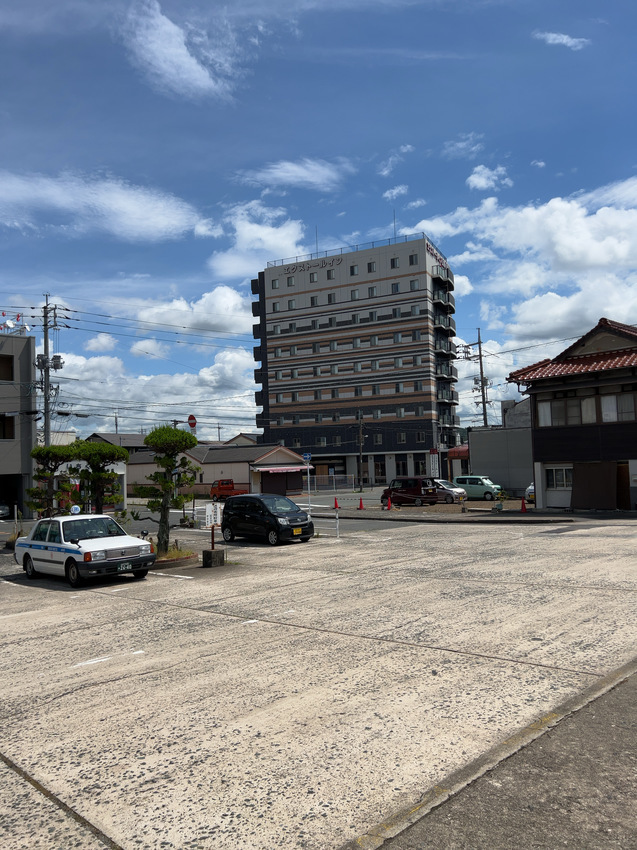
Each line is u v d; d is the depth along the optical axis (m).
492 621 8.53
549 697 5.57
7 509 36.81
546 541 18.03
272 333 89.38
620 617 8.38
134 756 4.80
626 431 28.38
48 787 4.39
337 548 18.67
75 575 13.72
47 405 34.16
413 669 6.57
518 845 3.44
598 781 4.08
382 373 81.81
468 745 4.68
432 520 27.66
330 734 5.01
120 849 3.59
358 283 83.94
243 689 6.21
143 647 8.12
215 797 4.11
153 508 17.72
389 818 3.76
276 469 57.38
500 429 42.66
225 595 11.79
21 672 7.28
